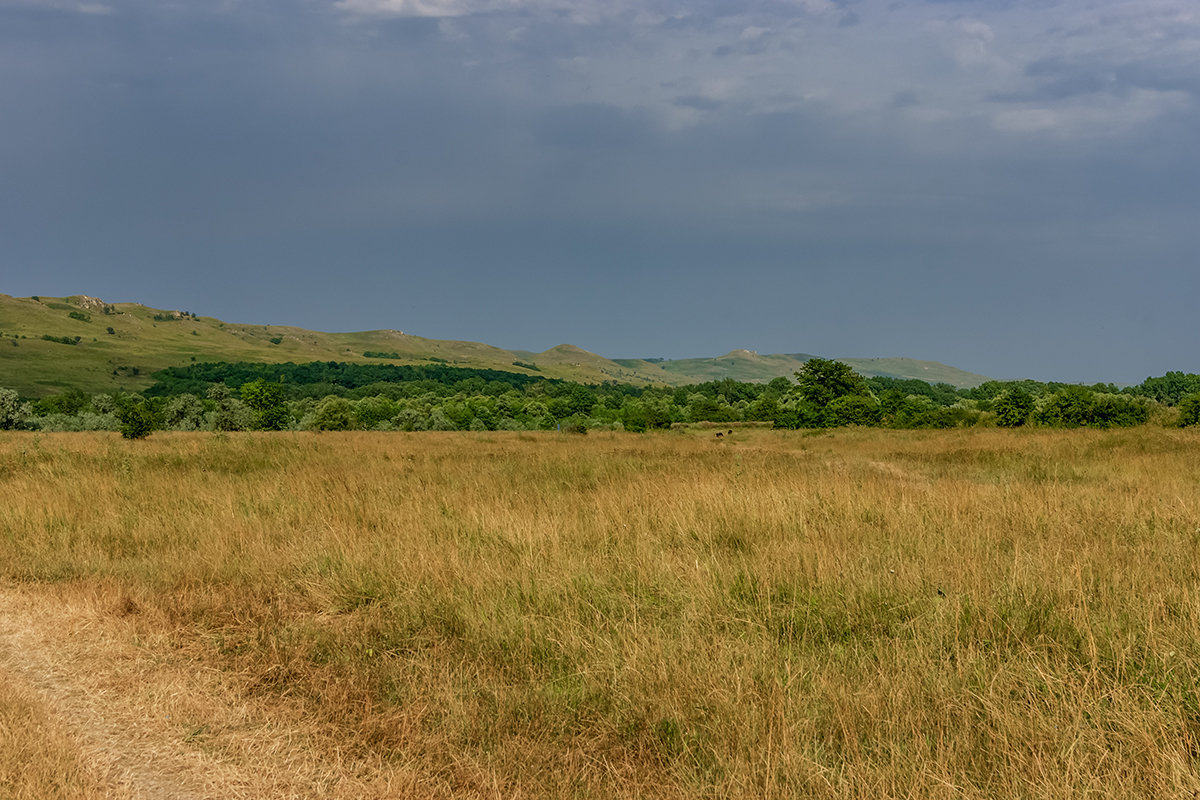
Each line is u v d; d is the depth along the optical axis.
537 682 4.43
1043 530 8.04
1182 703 3.70
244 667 4.86
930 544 7.02
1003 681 3.97
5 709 4.06
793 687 4.07
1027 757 3.26
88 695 4.41
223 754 3.70
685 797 3.20
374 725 3.93
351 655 4.96
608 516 8.70
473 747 3.73
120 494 11.24
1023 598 5.16
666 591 5.85
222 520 8.93
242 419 64.12
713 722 3.72
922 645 4.46
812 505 9.16
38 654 5.09
